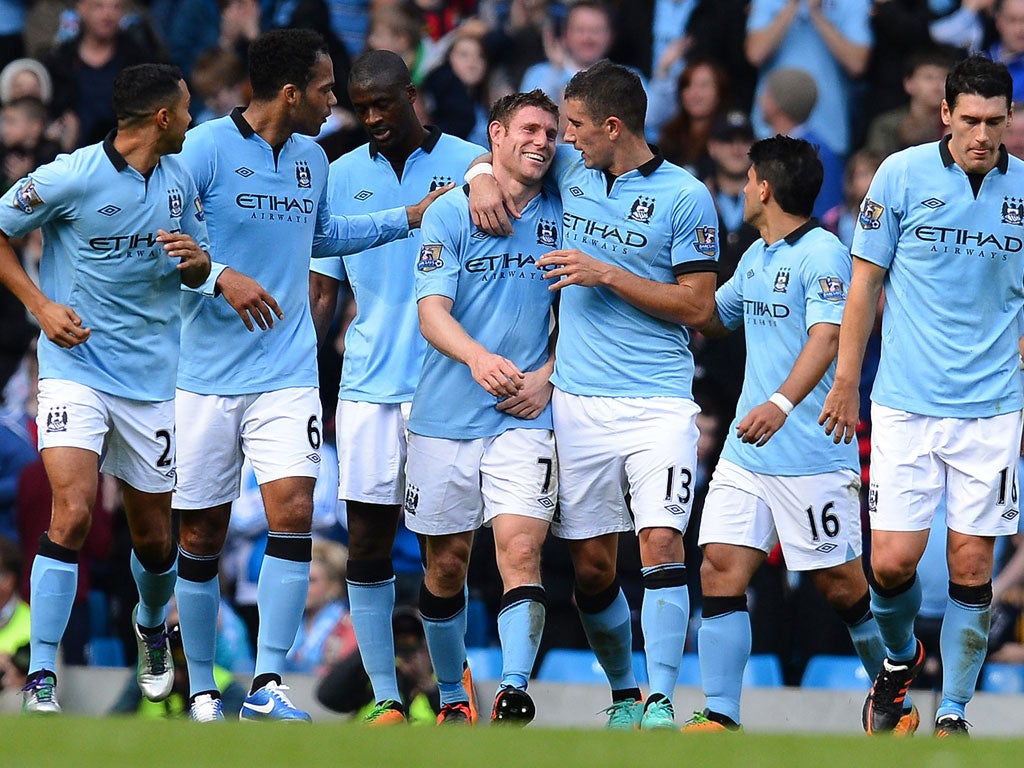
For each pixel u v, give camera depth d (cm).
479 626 3534
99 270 2438
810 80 4084
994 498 2484
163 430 2522
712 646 2584
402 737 1661
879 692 2692
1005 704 3183
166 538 2602
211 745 1559
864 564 3391
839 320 2538
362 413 2747
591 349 2489
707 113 4094
